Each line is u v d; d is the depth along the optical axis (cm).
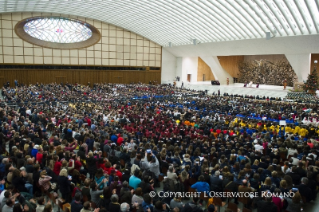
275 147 1240
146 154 1035
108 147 1138
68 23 4716
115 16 4519
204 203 873
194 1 3353
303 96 3497
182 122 1819
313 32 3028
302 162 934
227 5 3200
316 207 883
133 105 2541
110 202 652
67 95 3269
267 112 2369
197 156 1042
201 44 4569
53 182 866
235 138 1291
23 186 782
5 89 3584
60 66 4738
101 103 2762
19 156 943
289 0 2700
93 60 4994
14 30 4284
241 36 3794
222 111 2434
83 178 930
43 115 1841
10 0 3569
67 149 1116
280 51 3756
